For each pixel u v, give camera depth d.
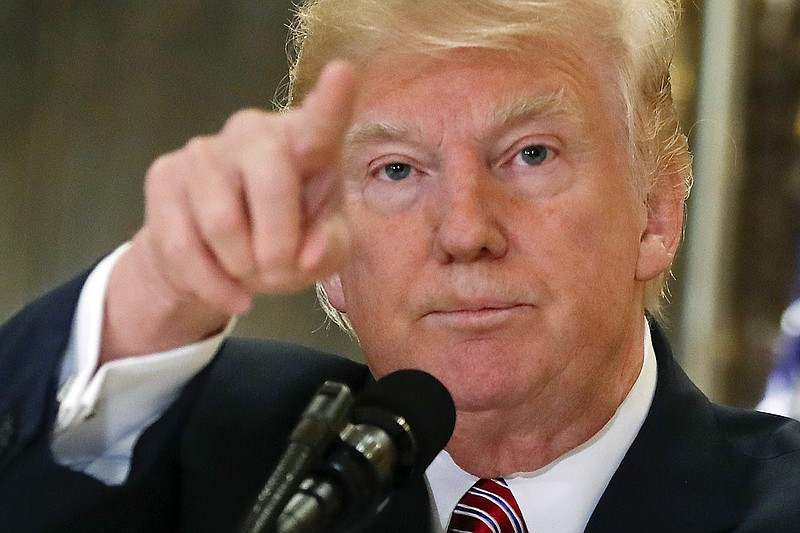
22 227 18.78
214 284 3.21
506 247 5.06
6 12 18.73
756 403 16.50
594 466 5.55
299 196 3.04
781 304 16.59
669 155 5.83
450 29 5.10
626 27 5.45
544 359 5.13
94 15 18.98
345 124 3.05
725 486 5.45
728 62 16.34
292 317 17.11
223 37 18.91
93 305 4.07
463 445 5.44
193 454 5.93
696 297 16.70
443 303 5.08
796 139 16.39
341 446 3.38
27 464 4.03
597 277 5.22
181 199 3.25
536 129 5.14
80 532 4.26
